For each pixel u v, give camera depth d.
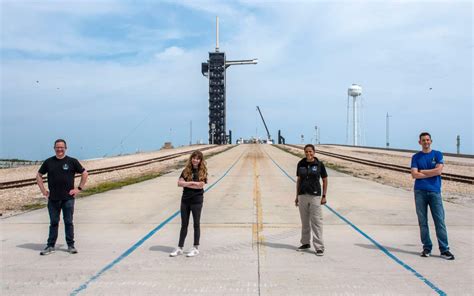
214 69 122.00
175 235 9.73
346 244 8.76
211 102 122.00
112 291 6.00
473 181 22.62
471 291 5.96
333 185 21.06
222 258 7.69
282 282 6.34
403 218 11.84
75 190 8.18
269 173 28.19
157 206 14.31
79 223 11.23
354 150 67.62
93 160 49.94
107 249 8.41
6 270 7.00
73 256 7.88
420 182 7.82
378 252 8.10
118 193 18.08
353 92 110.44
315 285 6.21
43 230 10.35
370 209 13.45
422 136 7.78
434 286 6.16
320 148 75.25
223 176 26.00
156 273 6.81
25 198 17.69
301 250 8.26
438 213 7.71
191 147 82.25
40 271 6.95
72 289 6.08
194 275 6.70
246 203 14.91
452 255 7.61
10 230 10.35
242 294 5.85
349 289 6.04
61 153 8.06
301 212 8.22
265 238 9.38
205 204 14.66
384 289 6.04
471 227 10.50
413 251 8.18
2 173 36.12
